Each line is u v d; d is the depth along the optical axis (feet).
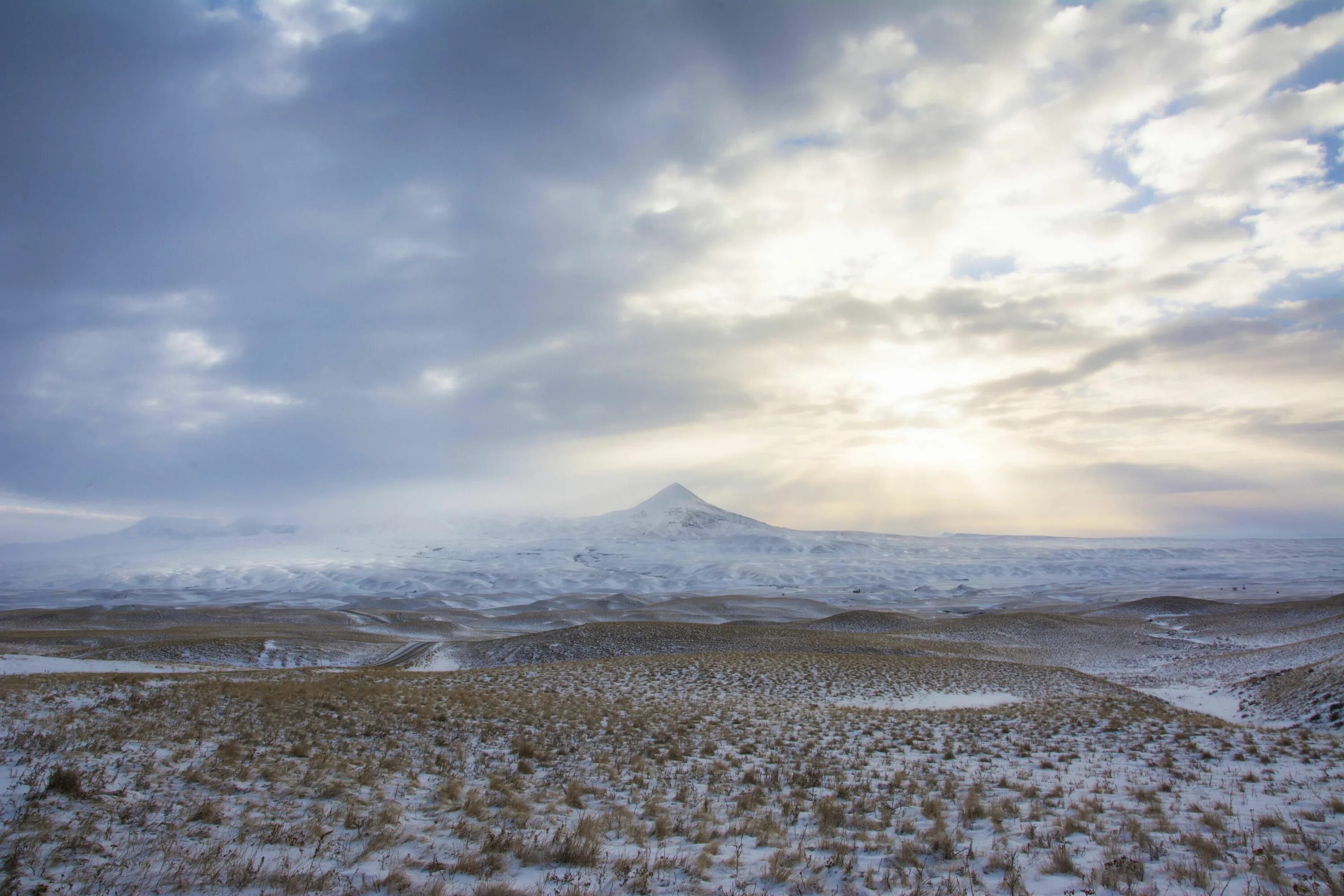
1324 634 215.72
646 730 77.41
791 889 30.86
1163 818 43.68
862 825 42.73
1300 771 58.59
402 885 29.32
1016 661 215.31
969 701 123.24
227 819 36.60
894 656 173.27
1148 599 406.21
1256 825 40.88
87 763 43.80
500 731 71.92
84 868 28.68
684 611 493.36
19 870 27.71
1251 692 124.67
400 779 50.03
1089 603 520.01
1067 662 221.46
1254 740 75.15
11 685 72.54
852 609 534.37
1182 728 84.58
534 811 43.75
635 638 233.35
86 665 130.62
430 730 69.36
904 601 647.15
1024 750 72.23
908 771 61.72
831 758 67.26
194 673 107.24
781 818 44.32
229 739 56.44
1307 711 96.58
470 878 31.01
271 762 49.55
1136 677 182.91
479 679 122.52
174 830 34.04
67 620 422.82
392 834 36.19
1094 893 30.07
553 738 69.87
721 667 144.87
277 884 28.50
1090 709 103.50
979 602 604.90
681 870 33.12
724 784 54.49
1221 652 223.92
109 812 35.53
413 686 105.09
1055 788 53.72
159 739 52.95
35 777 39.37
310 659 226.17
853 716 95.91
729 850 36.94
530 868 32.89
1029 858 35.42
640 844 37.52
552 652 224.53
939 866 34.40
